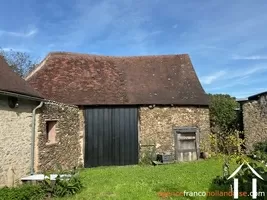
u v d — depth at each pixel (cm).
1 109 751
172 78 1599
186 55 1750
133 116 1395
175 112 1429
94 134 1340
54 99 1309
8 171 769
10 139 786
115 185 803
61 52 1628
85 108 1342
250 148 1481
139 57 1734
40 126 948
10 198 613
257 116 1462
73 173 855
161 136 1398
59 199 668
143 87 1505
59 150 1077
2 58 933
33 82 1402
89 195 698
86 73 1526
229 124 1806
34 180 810
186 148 1430
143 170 1096
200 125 1466
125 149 1370
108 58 1694
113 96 1397
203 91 1534
